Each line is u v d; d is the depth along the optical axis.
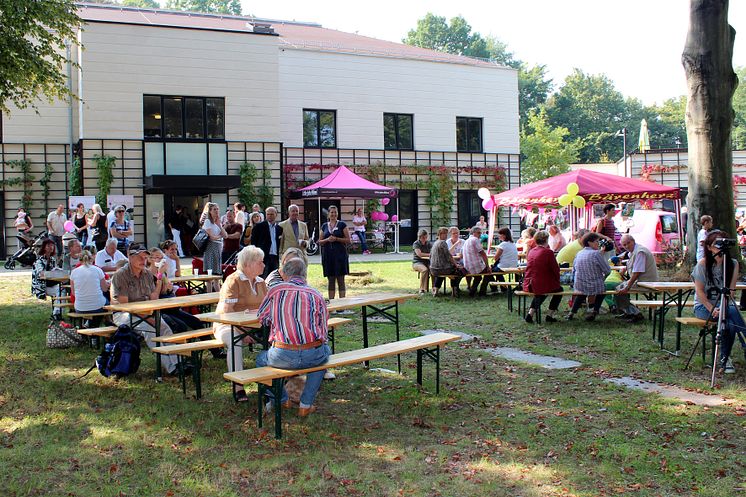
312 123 27.75
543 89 74.88
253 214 12.98
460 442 5.24
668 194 16.33
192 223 23.48
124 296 7.75
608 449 5.05
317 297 5.51
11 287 14.61
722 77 12.20
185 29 23.03
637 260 9.90
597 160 75.62
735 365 7.48
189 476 4.62
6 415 5.94
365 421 5.74
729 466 4.74
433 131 29.78
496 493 4.36
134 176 22.58
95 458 4.93
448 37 70.06
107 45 22.16
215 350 8.02
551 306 10.30
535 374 7.28
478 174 30.66
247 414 5.94
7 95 12.46
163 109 22.97
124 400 6.37
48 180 23.41
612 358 7.98
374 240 26.98
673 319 10.19
